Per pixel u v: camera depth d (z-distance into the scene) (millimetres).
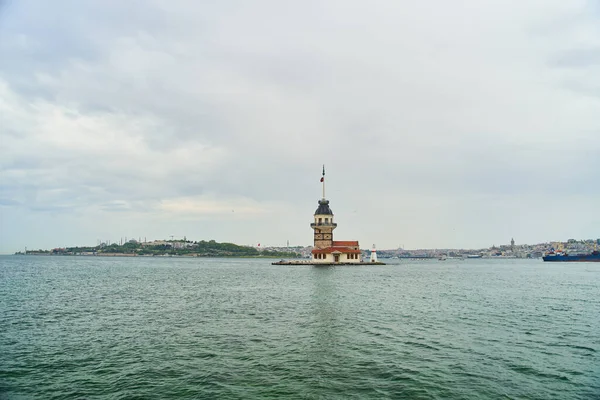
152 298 59875
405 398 20609
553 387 21984
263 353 28375
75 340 32469
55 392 21594
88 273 127188
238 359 27016
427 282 91062
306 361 26453
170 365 25859
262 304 52750
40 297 60531
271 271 142500
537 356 27516
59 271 138625
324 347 29875
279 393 21266
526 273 135750
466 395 20953
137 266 191500
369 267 176625
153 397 20875
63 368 25391
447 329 36125
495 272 143625
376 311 46469
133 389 21922
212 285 82812
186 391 21594
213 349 29500
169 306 51156
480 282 92000
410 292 67875
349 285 81812
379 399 20484
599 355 27828
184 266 194375
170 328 36969
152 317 42875
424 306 50531
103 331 35812
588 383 22578
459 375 23828
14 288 74375
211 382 22859
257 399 20516
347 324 38500
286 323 39188
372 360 26656
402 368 25047
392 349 29250
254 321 40312
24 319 41688
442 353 28234
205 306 51062
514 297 60656
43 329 36719
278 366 25516
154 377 23719
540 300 56844
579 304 52594
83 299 58406
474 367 25234
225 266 193375
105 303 54031
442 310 47219
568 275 122188
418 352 28469
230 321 40375
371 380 23078
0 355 28188
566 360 26625
